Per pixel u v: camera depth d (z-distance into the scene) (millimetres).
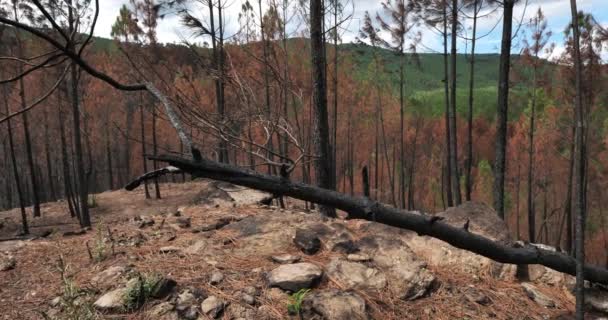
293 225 4012
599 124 15945
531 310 2930
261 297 2859
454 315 2820
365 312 2670
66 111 16250
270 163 1726
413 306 2879
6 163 29219
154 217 4664
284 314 2705
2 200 35688
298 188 1699
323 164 5363
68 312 2551
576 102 2252
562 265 2535
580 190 2258
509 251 2271
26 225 16453
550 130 19109
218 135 1941
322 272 3080
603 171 19250
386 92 30469
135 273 3076
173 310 2717
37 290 3008
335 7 10672
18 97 16500
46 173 39062
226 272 3156
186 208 5176
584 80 12688
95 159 35000
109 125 23656
